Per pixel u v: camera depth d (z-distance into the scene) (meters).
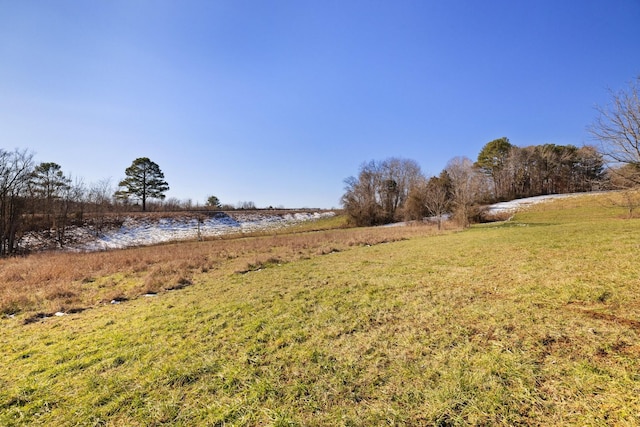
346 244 18.20
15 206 25.42
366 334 4.18
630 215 20.80
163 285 8.90
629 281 5.10
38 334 5.32
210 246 21.50
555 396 2.47
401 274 7.90
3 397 3.22
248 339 4.38
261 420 2.56
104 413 2.85
